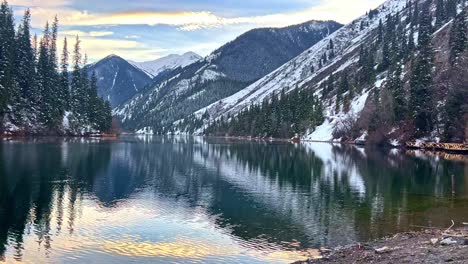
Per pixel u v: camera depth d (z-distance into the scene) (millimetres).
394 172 58000
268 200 37375
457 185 46469
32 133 119375
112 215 30453
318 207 34375
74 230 26297
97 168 56469
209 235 25750
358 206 34812
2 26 115438
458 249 18422
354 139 147875
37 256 21453
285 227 27828
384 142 122125
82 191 39188
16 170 49531
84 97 152500
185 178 50781
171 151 97250
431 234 24172
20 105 115562
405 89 128750
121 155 78438
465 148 90688
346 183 47938
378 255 19453
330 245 23672
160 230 26688
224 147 120625
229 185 45875
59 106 134750
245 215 31266
